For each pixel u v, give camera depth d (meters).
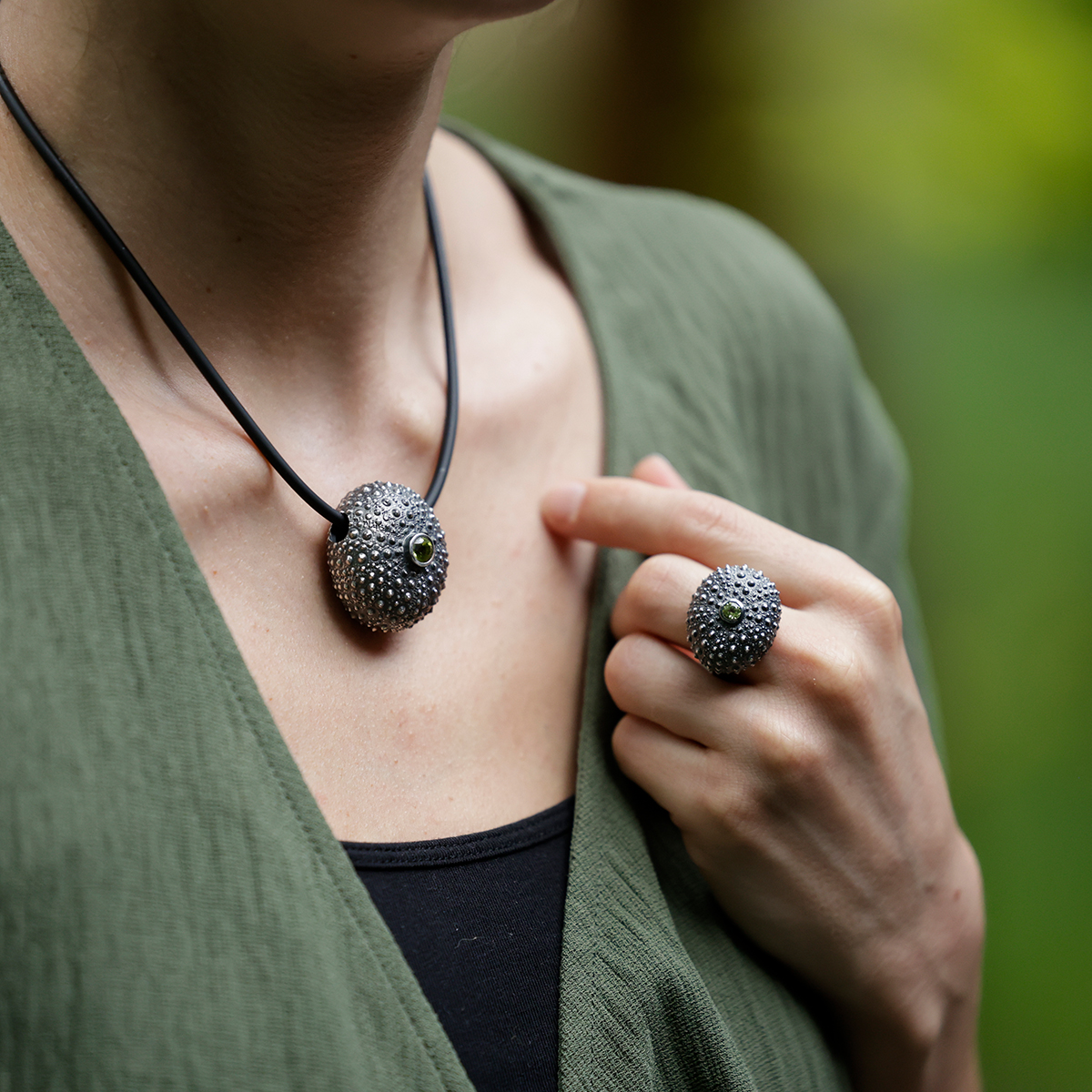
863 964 0.54
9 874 0.44
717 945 0.53
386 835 0.49
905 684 0.54
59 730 0.45
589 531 0.54
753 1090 0.51
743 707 0.52
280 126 0.49
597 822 0.51
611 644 0.54
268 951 0.45
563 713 0.53
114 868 0.45
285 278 0.51
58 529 0.46
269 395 0.51
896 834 0.54
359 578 0.49
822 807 0.53
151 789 0.45
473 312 0.56
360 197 0.50
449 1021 0.48
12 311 0.47
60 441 0.47
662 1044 0.51
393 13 0.47
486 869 0.50
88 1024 0.44
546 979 0.49
